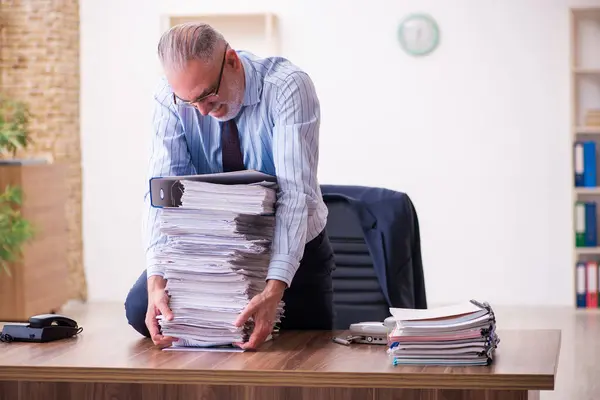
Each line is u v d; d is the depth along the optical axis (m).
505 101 7.24
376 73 7.33
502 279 7.31
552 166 7.24
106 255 7.53
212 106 2.44
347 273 3.66
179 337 2.34
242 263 2.32
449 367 2.06
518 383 1.98
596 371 4.75
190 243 2.30
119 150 7.49
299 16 7.39
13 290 6.04
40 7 7.29
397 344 2.12
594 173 7.14
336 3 7.35
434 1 7.26
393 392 2.09
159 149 2.66
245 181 2.33
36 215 6.24
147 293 2.55
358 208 3.66
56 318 2.54
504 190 7.28
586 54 7.22
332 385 2.03
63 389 2.19
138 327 2.58
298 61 7.41
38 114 7.29
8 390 2.20
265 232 2.43
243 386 2.14
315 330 2.73
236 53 2.45
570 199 7.23
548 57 7.21
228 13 7.36
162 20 7.44
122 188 7.50
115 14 7.46
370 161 7.38
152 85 7.46
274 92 2.48
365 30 7.33
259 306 2.28
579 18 7.21
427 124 7.31
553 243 7.26
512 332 2.58
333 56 7.37
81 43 7.49
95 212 7.52
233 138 2.60
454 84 7.27
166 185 2.29
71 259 7.37
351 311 3.64
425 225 7.35
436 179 7.32
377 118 7.35
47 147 7.29
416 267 3.71
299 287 2.95
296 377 2.04
